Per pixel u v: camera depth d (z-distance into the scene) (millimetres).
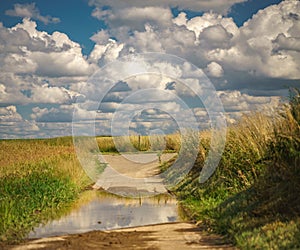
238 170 14812
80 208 15281
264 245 8844
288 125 11547
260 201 11328
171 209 14852
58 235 11219
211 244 9898
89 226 12312
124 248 9625
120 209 15016
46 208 14898
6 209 12711
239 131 15625
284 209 10406
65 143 37062
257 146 14156
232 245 9711
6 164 22266
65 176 19594
